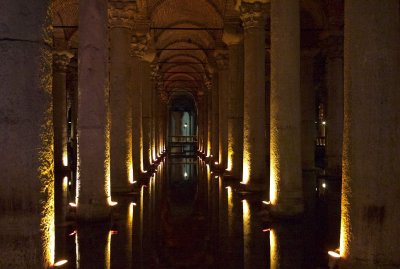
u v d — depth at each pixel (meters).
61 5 17.80
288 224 8.12
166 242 6.95
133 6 11.46
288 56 8.38
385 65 4.33
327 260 5.78
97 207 8.28
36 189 3.30
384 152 4.32
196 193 12.81
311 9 16.80
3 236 3.22
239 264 5.68
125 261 5.87
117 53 11.54
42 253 3.37
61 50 18.70
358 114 4.46
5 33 3.19
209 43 22.50
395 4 4.34
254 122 11.81
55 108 18.80
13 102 3.20
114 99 11.71
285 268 5.46
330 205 10.14
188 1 19.33
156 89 28.50
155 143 26.66
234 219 8.81
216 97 23.55
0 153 3.20
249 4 11.57
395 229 4.29
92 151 8.24
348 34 4.62
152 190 13.66
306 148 18.34
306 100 18.33
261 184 11.96
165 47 25.41
